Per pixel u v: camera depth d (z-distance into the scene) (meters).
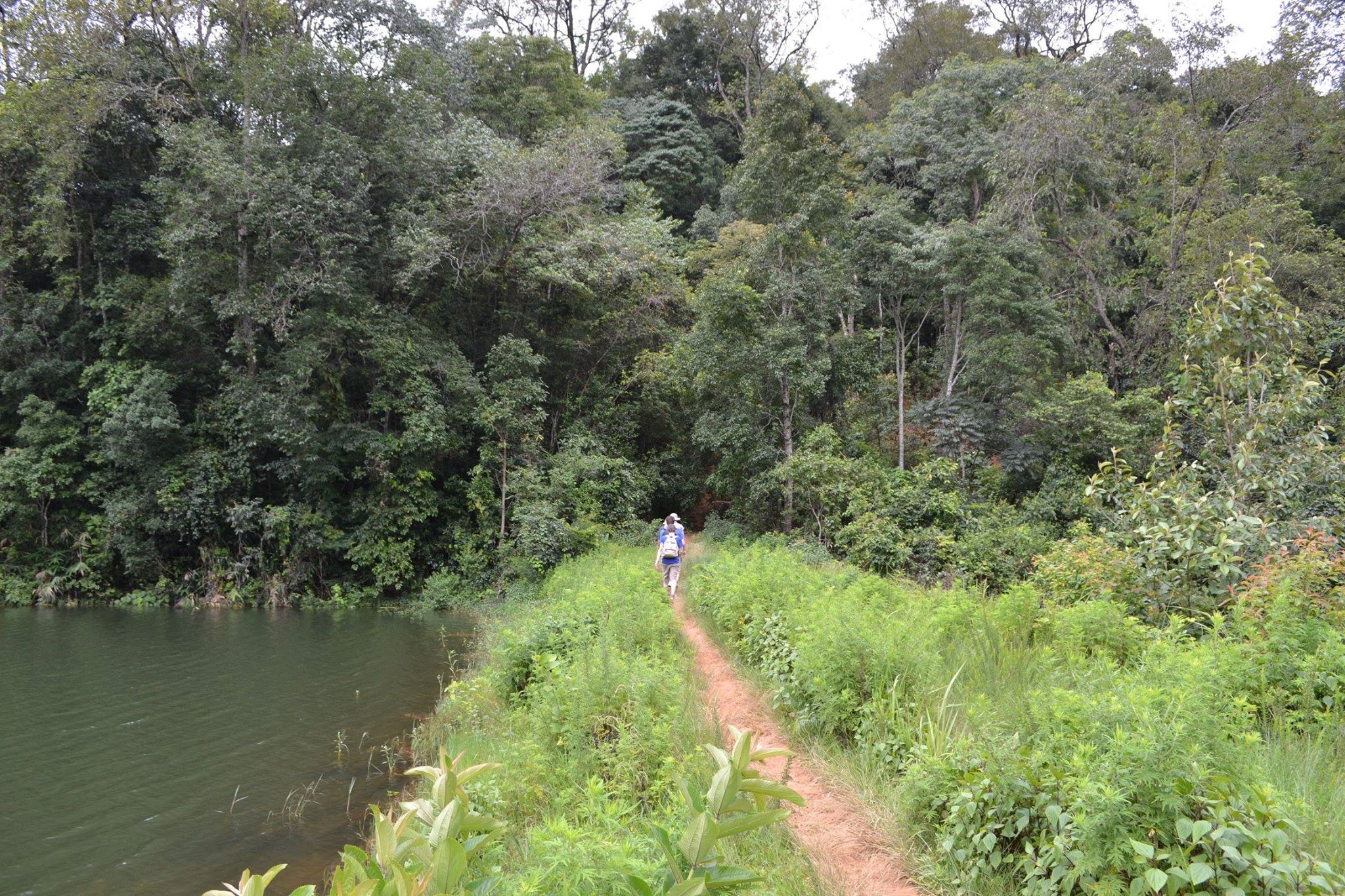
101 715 10.55
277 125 22.05
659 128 40.28
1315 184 26.98
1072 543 10.05
